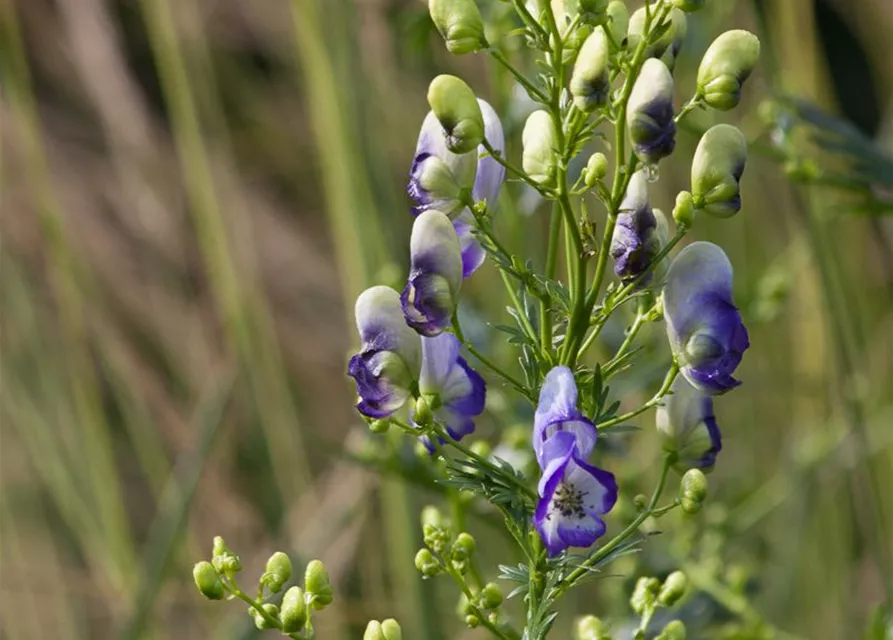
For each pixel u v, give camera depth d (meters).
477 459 0.91
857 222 1.48
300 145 1.90
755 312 1.20
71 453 1.44
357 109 1.27
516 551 1.10
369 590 1.44
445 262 0.91
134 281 1.62
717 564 1.15
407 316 0.91
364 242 1.27
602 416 0.90
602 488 0.88
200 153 1.39
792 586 1.36
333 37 1.26
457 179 0.92
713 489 1.42
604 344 1.14
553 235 0.91
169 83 1.39
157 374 1.60
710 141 0.90
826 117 1.11
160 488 1.48
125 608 1.40
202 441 1.31
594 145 1.21
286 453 1.41
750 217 1.50
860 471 1.24
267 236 1.81
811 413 1.40
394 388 0.92
